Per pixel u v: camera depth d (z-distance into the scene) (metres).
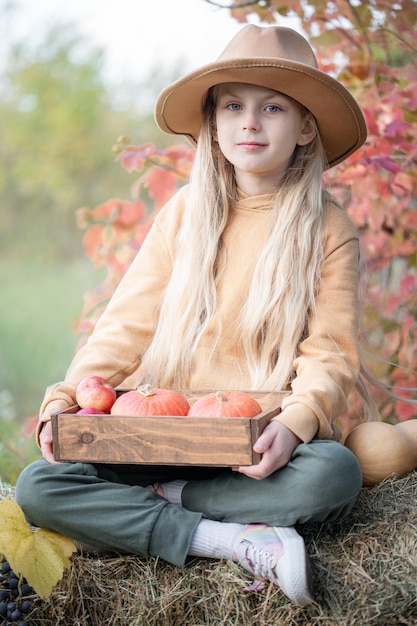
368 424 2.35
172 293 2.47
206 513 2.12
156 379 2.46
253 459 1.97
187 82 2.42
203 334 2.42
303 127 2.49
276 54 2.40
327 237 2.43
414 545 2.00
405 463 2.29
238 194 2.54
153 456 2.02
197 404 2.10
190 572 2.03
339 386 2.19
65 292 8.42
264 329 2.41
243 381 2.39
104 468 2.17
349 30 3.35
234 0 3.31
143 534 2.04
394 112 3.13
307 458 2.01
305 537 2.09
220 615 1.97
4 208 10.81
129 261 3.52
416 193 3.28
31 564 2.01
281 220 2.43
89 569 2.07
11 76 11.56
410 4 3.22
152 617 1.99
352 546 2.04
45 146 11.02
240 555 1.98
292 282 2.38
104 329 2.50
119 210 3.56
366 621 1.89
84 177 10.93
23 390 5.65
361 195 3.17
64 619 2.02
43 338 6.90
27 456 3.65
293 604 1.95
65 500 2.07
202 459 1.99
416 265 3.37
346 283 2.39
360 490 2.25
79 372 2.39
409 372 3.21
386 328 3.37
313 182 2.47
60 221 10.68
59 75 11.48
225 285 2.45
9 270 9.83
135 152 3.31
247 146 2.37
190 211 2.52
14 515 2.08
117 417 2.03
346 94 2.38
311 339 2.34
